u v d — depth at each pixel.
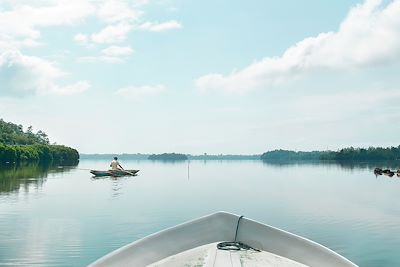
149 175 46.31
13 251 9.74
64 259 9.12
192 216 15.21
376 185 33.03
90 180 33.91
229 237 5.92
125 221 13.92
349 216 15.63
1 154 74.12
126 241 10.90
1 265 8.66
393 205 19.31
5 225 12.98
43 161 95.44
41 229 12.38
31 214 15.20
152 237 5.67
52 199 19.91
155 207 17.67
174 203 19.28
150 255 5.46
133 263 5.29
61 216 14.80
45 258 9.19
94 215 15.17
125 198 20.97
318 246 5.34
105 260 5.14
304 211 17.11
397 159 131.88
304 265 5.05
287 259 5.18
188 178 41.28
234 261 4.90
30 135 126.50
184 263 4.95
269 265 4.90
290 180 39.56
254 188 29.05
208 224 5.99
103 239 11.09
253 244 5.76
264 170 67.69
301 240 5.52
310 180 39.56
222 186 30.80
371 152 134.62
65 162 99.62
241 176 46.84
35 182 30.36
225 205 18.84
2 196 20.92
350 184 34.19
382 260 9.46
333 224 13.91
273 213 16.50
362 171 61.47
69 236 11.44
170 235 5.76
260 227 5.84
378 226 13.52
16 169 49.84
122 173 39.09
